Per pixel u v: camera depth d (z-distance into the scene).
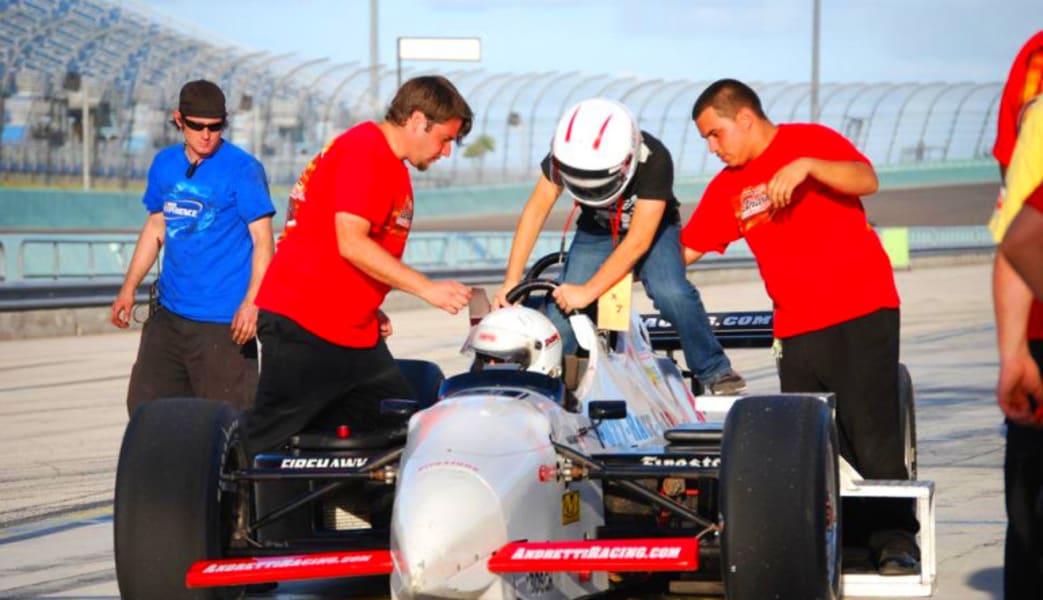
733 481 7.29
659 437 9.42
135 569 7.59
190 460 7.69
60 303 30.14
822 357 9.43
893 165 107.00
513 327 8.38
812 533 7.16
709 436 8.24
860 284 9.31
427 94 8.57
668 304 10.21
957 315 33.59
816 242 9.32
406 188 8.75
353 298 8.80
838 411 9.58
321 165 8.75
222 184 11.07
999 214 5.61
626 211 9.66
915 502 9.27
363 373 9.02
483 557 6.99
